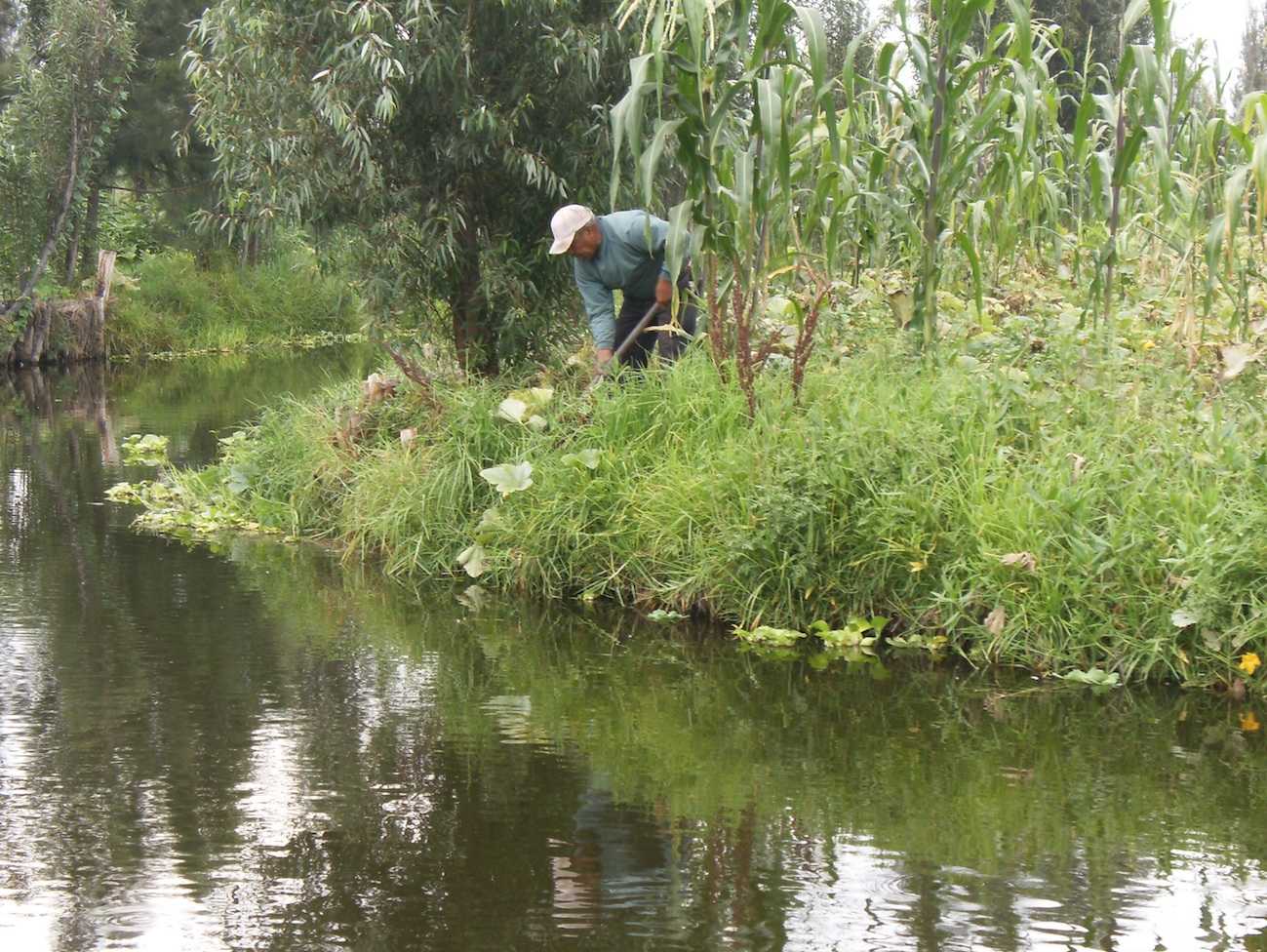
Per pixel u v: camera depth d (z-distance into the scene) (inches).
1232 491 190.9
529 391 260.7
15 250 749.3
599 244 255.8
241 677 180.9
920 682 180.4
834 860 122.2
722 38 227.0
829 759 150.3
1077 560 185.0
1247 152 228.8
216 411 517.7
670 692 175.6
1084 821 132.1
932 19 251.4
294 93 297.7
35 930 108.2
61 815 132.0
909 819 132.3
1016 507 191.8
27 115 752.3
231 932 107.6
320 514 289.7
